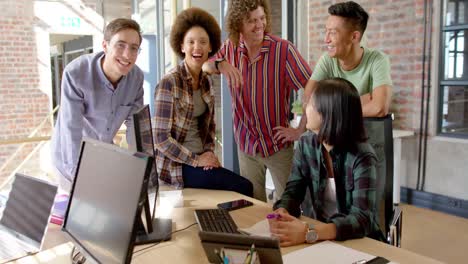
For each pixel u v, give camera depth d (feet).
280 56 8.38
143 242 4.91
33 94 22.13
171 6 16.56
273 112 8.64
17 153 21.93
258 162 9.09
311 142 6.07
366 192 5.28
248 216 5.87
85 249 3.93
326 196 5.98
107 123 7.03
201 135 7.73
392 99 14.40
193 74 7.47
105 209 3.75
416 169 14.12
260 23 8.05
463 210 13.01
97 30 23.59
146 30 19.36
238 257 3.87
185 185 7.43
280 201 6.07
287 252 4.61
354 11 7.01
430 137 13.71
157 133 6.98
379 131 6.15
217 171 7.47
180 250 4.73
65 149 6.66
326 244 4.80
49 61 22.47
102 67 6.73
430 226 12.22
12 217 5.17
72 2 22.70
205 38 7.34
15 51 21.44
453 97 13.29
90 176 4.16
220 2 12.51
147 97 18.20
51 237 5.14
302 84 8.45
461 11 12.74
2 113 21.39
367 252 4.59
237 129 9.13
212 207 6.31
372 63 7.33
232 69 8.00
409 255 4.50
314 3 15.79
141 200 3.28
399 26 13.96
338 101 5.35
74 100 6.58
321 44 15.79
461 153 13.01
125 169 3.55
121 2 24.17
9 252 4.71
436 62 13.34
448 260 10.01
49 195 4.76
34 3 21.70
